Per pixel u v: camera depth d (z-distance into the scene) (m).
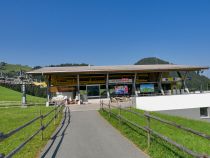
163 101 37.19
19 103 50.91
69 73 49.59
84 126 20.17
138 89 55.03
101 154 11.41
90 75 52.84
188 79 57.47
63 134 16.80
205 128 21.73
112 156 11.02
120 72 50.69
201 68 53.00
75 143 13.86
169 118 26.77
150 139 12.38
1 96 82.44
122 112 26.59
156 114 28.98
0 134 7.41
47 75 51.22
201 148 12.23
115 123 19.98
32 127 20.53
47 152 11.97
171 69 51.66
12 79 82.25
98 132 17.06
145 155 10.96
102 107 31.59
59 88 52.19
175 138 14.89
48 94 51.50
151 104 36.59
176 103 37.78
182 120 26.20
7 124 24.02
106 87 52.94
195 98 38.97
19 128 9.52
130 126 17.28
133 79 54.41
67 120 24.38
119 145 12.97
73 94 52.41
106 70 49.59
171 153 10.36
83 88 52.88
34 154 11.55
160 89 55.47
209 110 39.50
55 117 22.34
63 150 12.32
